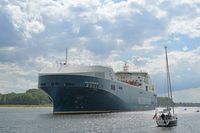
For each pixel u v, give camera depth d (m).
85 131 67.12
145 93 172.38
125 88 137.62
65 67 112.62
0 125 80.69
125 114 127.19
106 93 117.19
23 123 86.81
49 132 65.25
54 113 113.25
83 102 111.31
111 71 123.62
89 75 110.00
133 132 67.19
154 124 86.06
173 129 74.44
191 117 136.62
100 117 104.12
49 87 108.00
